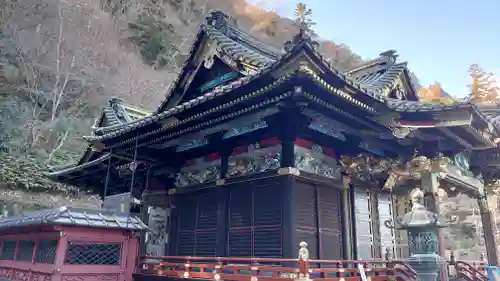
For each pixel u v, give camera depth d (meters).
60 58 35.31
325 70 7.09
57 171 16.69
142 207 12.58
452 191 15.99
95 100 35.84
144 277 10.13
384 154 12.06
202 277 9.16
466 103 8.74
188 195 12.66
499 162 15.17
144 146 11.88
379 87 12.76
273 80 7.55
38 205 23.12
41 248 9.91
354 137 10.84
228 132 11.05
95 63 38.28
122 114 15.86
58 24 37.62
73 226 9.02
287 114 8.97
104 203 11.85
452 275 13.41
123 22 45.47
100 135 12.32
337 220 10.96
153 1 50.50
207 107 8.99
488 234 15.89
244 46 11.62
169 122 10.02
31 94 31.64
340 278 8.24
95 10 42.72
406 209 13.67
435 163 11.52
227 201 11.17
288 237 9.13
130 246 10.09
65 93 33.56
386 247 12.49
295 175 9.62
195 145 12.02
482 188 16.30
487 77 29.53
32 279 9.84
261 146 10.59
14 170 23.81
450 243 28.47
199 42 11.55
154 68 46.75
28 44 33.75
